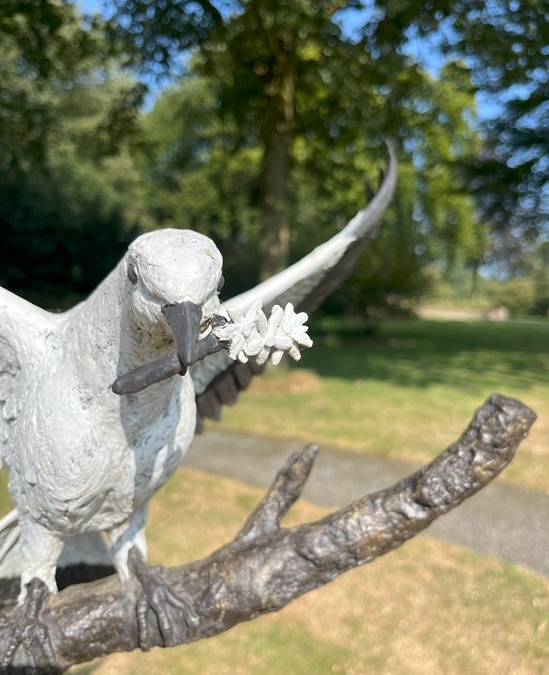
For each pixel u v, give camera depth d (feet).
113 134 42.78
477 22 37.09
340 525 5.79
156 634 5.93
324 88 42.01
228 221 80.79
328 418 31.35
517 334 83.15
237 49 37.04
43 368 5.91
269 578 5.85
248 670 12.99
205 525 18.83
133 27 33.60
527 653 13.57
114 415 5.71
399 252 69.15
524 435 5.41
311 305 8.39
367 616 14.88
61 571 7.65
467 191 59.72
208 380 8.32
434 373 45.50
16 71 46.50
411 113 43.47
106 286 5.25
